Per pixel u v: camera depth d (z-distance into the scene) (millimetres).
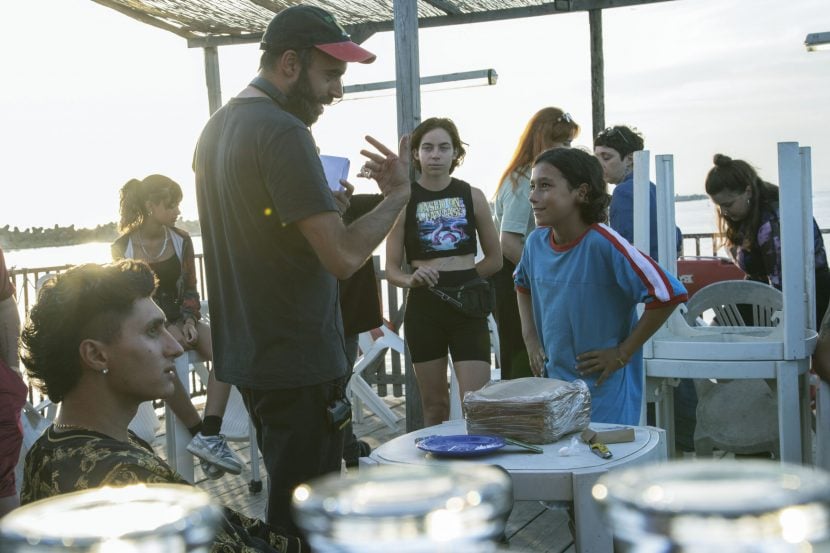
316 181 2250
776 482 214
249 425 4562
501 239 4344
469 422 2238
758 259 4398
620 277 2750
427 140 4168
